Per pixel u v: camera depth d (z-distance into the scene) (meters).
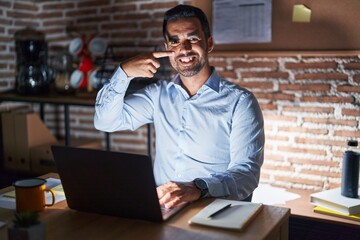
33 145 3.29
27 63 3.30
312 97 2.73
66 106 3.13
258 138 2.00
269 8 2.73
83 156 1.44
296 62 2.74
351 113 2.63
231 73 2.94
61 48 3.57
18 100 3.23
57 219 1.48
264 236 1.31
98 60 3.28
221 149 2.08
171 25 2.08
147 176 1.36
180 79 2.20
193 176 2.09
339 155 2.69
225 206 1.52
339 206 2.19
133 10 3.23
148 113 2.27
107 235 1.34
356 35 2.54
